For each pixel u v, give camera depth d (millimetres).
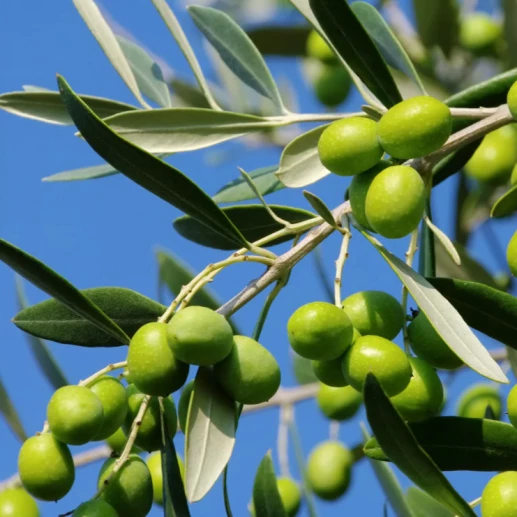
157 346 870
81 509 874
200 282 891
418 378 889
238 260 898
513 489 873
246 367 871
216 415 873
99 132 883
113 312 922
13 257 881
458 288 912
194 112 971
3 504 935
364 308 898
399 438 845
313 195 888
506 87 986
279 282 906
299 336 881
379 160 905
